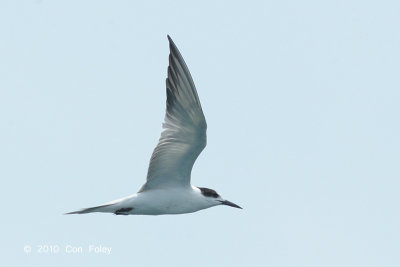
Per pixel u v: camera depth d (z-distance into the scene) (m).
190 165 16.25
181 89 15.19
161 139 15.64
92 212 16.00
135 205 16.17
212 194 17.39
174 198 16.44
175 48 15.15
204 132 15.55
